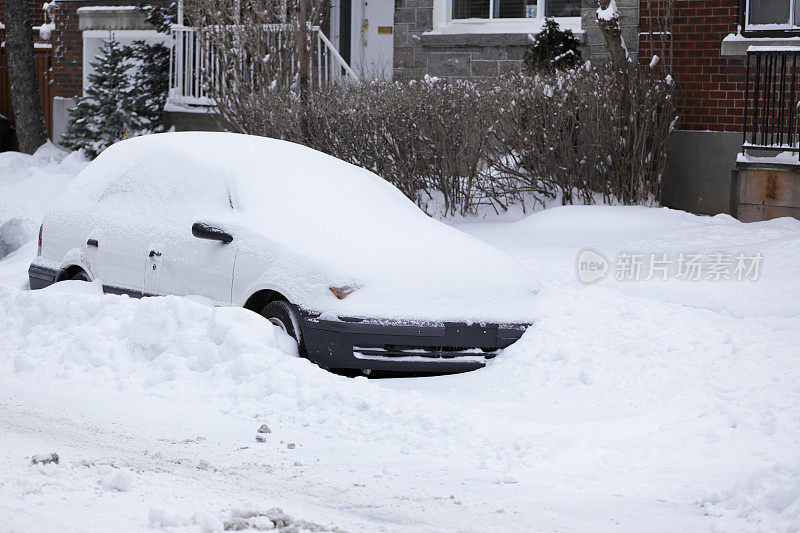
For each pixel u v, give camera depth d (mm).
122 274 16250
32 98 38094
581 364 13609
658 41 25609
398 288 13898
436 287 14102
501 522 8766
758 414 11320
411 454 10773
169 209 15984
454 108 23109
